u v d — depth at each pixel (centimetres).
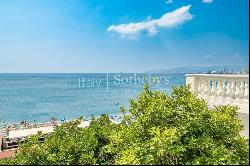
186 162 695
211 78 1332
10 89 16688
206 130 785
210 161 673
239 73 1268
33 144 823
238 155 742
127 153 703
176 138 702
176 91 944
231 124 832
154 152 677
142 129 815
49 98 12488
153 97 930
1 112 8469
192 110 867
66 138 873
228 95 1272
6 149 2867
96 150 855
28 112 8581
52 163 772
